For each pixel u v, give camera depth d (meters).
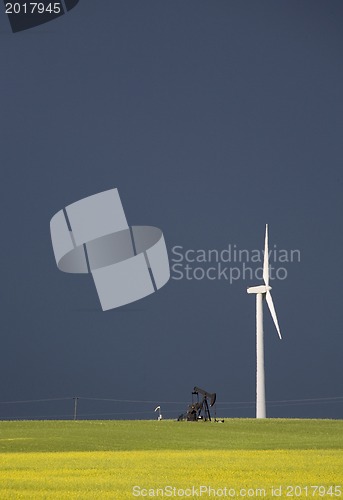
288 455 178.62
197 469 147.75
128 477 135.38
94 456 176.88
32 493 117.19
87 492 118.25
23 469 148.50
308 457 172.62
